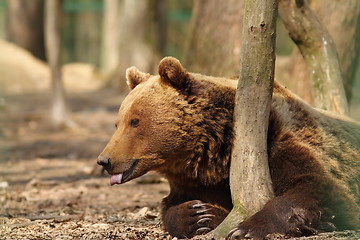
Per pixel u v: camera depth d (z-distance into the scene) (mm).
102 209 12414
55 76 27047
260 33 8617
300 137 8789
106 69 49906
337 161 8820
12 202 13516
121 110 9102
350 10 14891
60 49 27375
